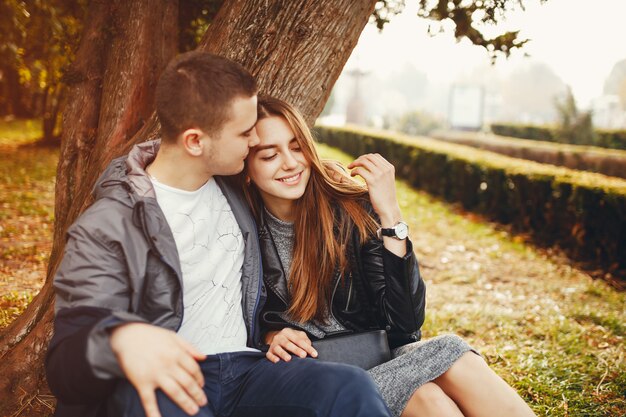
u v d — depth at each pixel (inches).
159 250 72.7
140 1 127.7
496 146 835.4
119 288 71.1
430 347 86.3
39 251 249.8
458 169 441.4
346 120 1628.9
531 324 190.9
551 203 318.7
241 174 93.2
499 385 83.9
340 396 70.9
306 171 92.3
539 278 263.3
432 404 81.0
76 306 67.5
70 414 71.5
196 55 76.5
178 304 74.9
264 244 96.3
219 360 81.1
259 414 77.2
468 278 256.2
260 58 104.7
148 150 82.4
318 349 87.2
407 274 91.0
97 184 78.4
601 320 197.5
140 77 125.3
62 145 133.5
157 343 61.7
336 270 96.2
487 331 183.8
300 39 104.6
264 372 80.0
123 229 72.2
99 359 60.1
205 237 81.9
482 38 141.3
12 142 685.3
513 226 361.1
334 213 97.1
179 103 74.4
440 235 347.6
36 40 253.4
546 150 684.7
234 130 76.4
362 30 110.3
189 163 78.0
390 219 91.5
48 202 370.3
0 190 397.1
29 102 933.2
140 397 64.4
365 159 92.7
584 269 277.3
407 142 570.3
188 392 62.7
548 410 126.6
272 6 104.6
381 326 98.2
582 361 156.3
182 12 165.8
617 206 265.9
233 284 85.4
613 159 573.3
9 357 108.3
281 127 89.1
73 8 190.5
